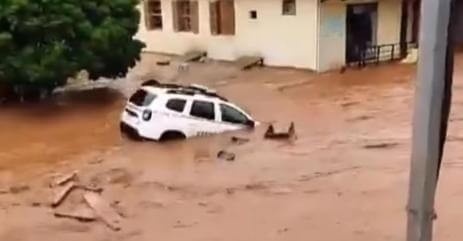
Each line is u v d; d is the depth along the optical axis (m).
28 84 25.27
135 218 12.64
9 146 19.06
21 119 22.66
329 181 14.66
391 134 19.05
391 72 31.34
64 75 25.41
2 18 24.47
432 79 3.47
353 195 13.59
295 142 18.59
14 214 12.95
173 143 19.03
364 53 33.75
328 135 19.25
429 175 3.59
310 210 12.80
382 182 14.41
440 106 3.51
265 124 20.97
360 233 11.47
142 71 33.41
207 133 19.72
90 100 25.88
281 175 15.27
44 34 24.98
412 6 35.38
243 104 24.50
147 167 16.31
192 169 16.02
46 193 14.31
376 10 34.06
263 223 12.12
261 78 30.81
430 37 3.44
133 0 27.61
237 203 13.36
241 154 17.44
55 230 12.05
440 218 11.90
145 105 19.38
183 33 38.53
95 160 17.19
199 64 35.53
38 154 18.08
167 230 11.91
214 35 36.81
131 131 19.48
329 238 11.29
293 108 23.61
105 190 14.46
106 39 25.98
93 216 12.74
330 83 28.88
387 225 11.80
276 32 33.91
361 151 17.22
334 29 32.62
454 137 18.14
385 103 23.86
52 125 21.75
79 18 25.52
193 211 12.94
